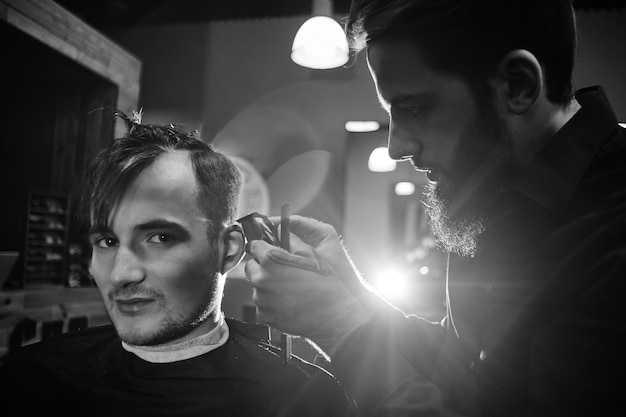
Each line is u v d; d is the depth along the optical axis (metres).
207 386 0.73
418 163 0.75
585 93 0.79
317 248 0.92
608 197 0.65
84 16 4.06
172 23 4.13
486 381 0.70
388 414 0.76
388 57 0.70
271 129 4.42
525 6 0.67
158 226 0.69
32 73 2.91
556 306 0.64
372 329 0.83
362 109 4.32
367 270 7.02
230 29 4.45
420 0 0.66
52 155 3.16
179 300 0.71
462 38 0.66
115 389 0.73
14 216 3.18
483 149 0.70
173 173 0.72
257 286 0.76
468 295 0.82
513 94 0.69
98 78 2.99
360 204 7.29
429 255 4.68
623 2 3.07
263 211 4.39
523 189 0.70
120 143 0.75
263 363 0.77
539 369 0.62
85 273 2.76
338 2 3.82
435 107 0.69
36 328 2.25
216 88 4.46
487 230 0.77
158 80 4.52
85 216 0.75
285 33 4.39
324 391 0.77
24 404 0.75
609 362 0.56
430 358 0.85
